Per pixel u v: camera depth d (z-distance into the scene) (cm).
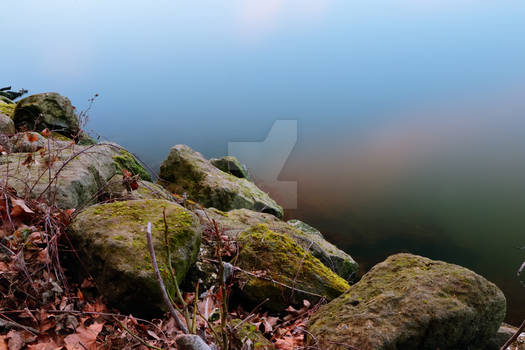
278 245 390
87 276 271
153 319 252
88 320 235
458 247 1022
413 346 245
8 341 194
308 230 860
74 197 348
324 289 363
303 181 1526
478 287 271
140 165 726
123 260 251
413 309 254
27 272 234
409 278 285
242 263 373
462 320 250
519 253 975
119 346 216
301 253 393
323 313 281
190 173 820
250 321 294
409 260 314
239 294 351
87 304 247
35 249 261
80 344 208
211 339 180
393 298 265
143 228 282
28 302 227
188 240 289
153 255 133
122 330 228
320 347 246
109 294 252
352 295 288
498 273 870
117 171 595
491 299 266
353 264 605
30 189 314
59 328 215
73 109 768
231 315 308
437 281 277
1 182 320
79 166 405
